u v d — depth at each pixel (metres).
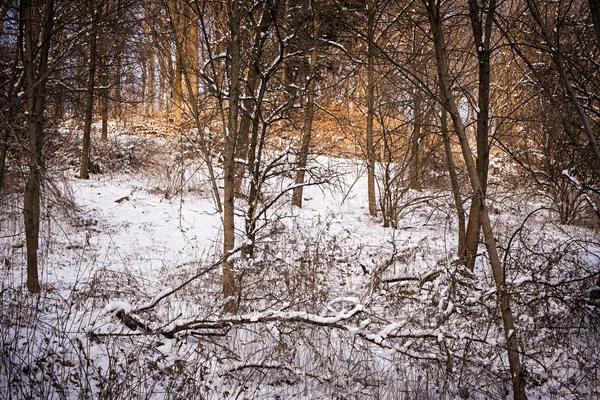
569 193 13.64
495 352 5.83
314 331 6.12
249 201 8.66
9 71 8.25
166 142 17.69
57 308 6.41
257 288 6.89
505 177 16.61
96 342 5.57
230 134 6.96
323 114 16.12
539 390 5.68
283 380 5.59
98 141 17.77
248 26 8.18
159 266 9.55
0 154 7.42
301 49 8.73
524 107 10.77
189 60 8.62
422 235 12.66
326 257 9.31
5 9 7.05
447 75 5.29
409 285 7.12
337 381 5.34
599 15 4.11
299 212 13.88
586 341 6.45
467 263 8.09
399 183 14.05
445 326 5.76
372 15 6.21
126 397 4.60
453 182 8.55
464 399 5.34
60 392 4.46
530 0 4.63
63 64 8.47
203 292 7.65
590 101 6.41
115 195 14.25
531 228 12.02
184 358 5.49
